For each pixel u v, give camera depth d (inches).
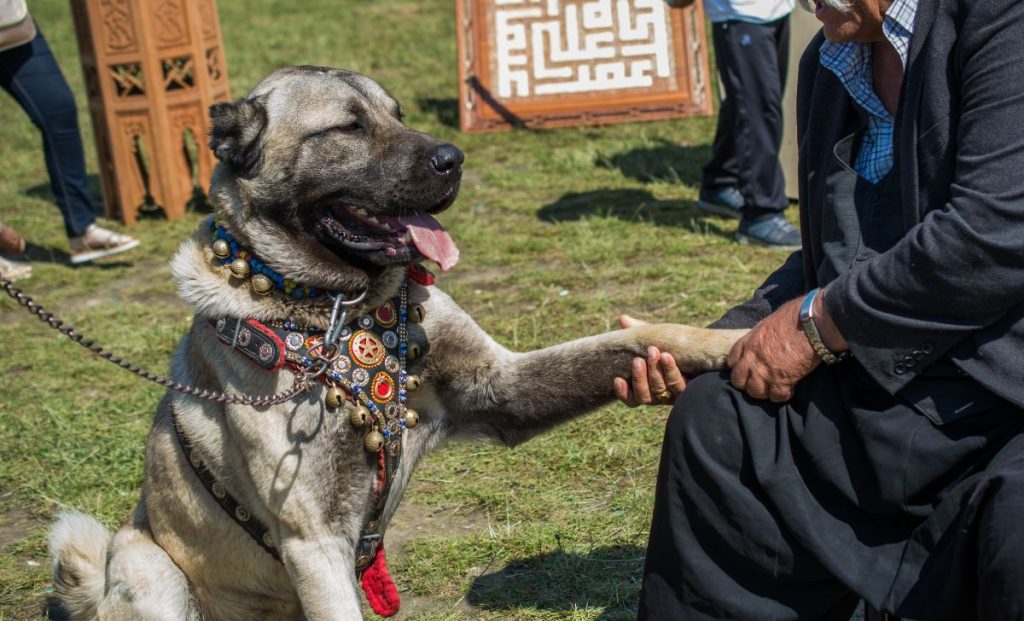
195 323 115.0
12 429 184.5
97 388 200.2
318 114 112.0
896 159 91.1
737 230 253.3
